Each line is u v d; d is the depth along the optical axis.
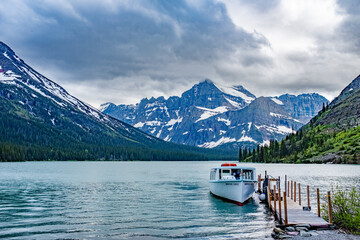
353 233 31.61
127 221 41.59
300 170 151.00
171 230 36.94
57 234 35.25
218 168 58.53
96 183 94.19
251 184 54.84
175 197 63.59
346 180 96.19
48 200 59.44
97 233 35.66
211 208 50.88
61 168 179.12
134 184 92.12
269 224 39.78
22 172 138.62
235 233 35.28
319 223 34.16
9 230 36.97
